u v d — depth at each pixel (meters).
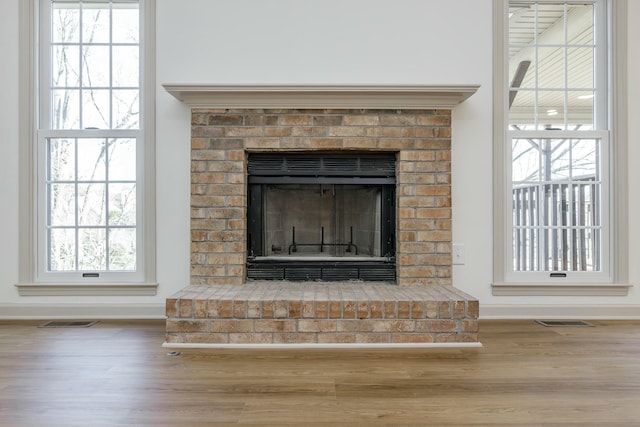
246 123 2.80
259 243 2.93
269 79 2.90
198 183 2.80
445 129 2.81
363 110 2.81
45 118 2.96
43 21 2.96
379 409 1.61
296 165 2.90
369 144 2.81
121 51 2.99
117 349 2.28
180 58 2.89
